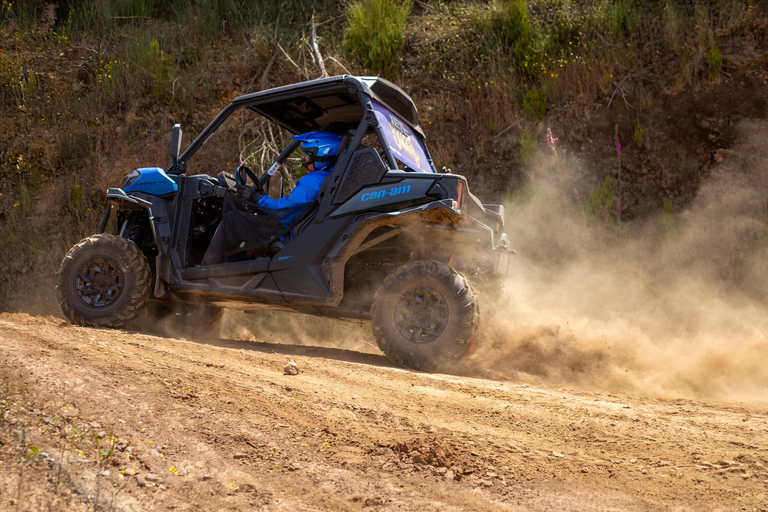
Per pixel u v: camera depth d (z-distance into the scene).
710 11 8.84
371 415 2.70
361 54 9.91
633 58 8.63
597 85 8.62
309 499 1.85
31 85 10.41
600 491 1.97
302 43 10.40
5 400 2.23
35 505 1.60
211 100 10.02
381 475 2.06
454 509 1.83
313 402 2.80
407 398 3.10
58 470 1.81
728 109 7.98
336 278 4.25
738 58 8.15
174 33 11.13
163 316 5.49
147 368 2.90
